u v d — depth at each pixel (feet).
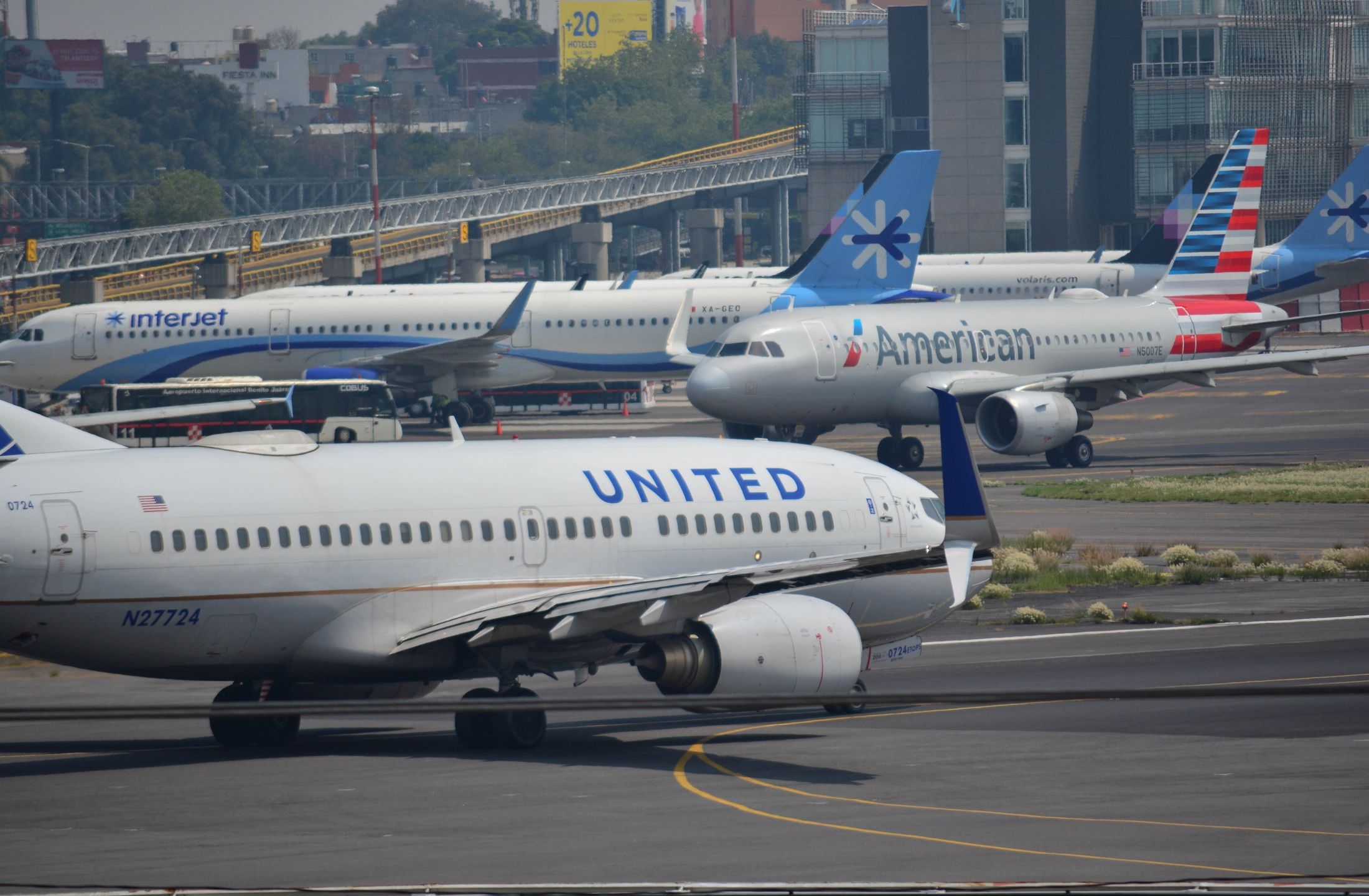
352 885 211.82
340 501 317.83
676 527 344.90
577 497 338.13
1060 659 416.87
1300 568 562.66
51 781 287.89
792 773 288.71
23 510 293.64
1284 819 248.73
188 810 261.24
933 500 379.14
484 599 325.42
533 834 241.14
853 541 361.10
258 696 329.72
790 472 363.35
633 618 299.99
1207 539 639.76
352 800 268.21
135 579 298.97
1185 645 433.48
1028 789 273.33
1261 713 345.31
